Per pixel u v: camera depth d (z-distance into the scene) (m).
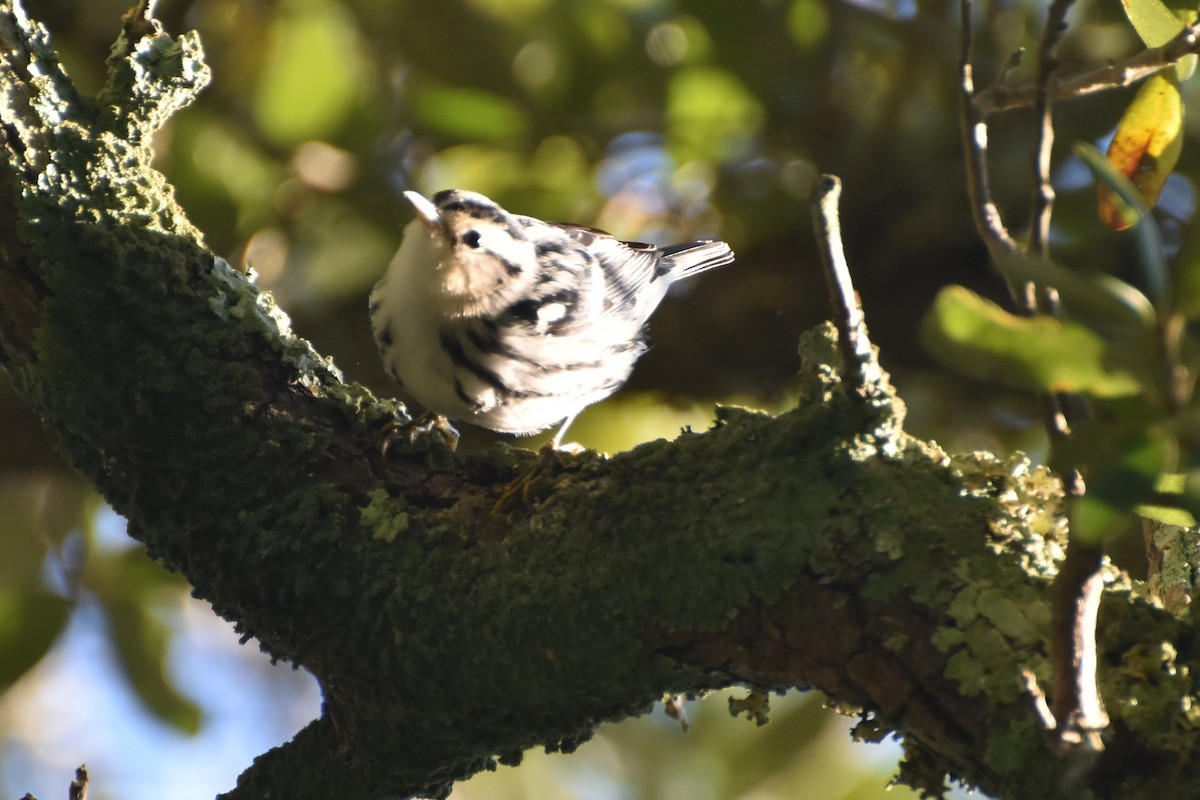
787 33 13.77
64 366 7.13
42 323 7.12
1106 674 5.42
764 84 13.66
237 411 7.09
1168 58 6.26
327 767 7.25
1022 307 5.25
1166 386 4.02
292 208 13.53
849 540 5.90
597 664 6.30
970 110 5.71
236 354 7.21
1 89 7.21
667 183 14.45
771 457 6.22
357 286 13.64
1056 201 12.95
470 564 6.57
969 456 6.34
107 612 12.87
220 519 6.98
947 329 4.01
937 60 13.70
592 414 14.13
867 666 5.76
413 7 13.66
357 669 6.77
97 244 7.14
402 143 14.11
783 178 13.84
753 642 6.02
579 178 14.05
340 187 13.68
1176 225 12.82
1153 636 5.51
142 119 7.52
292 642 6.94
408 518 6.79
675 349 13.79
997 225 5.57
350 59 13.38
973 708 5.51
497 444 7.23
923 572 5.78
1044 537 6.12
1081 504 4.09
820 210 5.40
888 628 5.73
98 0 13.01
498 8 13.91
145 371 7.07
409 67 14.33
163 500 7.09
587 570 6.29
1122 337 4.16
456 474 7.02
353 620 6.73
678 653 6.19
